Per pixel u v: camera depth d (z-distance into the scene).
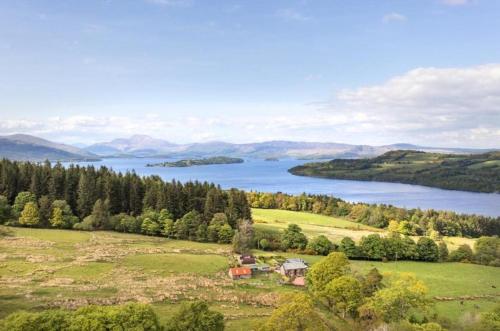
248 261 106.12
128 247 111.69
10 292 69.69
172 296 75.06
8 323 43.91
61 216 128.25
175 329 49.25
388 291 66.00
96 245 110.31
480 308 81.19
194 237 132.38
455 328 64.50
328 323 61.47
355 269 105.12
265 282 91.25
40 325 44.06
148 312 48.28
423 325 59.16
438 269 113.12
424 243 124.06
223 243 131.00
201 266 98.69
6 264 86.81
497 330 59.97
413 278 72.31
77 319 45.38
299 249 127.06
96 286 77.06
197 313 50.41
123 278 84.19
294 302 52.91
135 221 134.00
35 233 118.12
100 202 133.88
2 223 125.06
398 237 130.50
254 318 66.56
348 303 66.44
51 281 78.12
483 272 111.81
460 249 125.88
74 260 94.00
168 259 101.00
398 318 63.81
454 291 91.94
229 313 68.44
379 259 122.00
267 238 132.12
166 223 132.00
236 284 88.19
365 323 63.25
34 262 89.75
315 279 77.06
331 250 124.69
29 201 132.25
